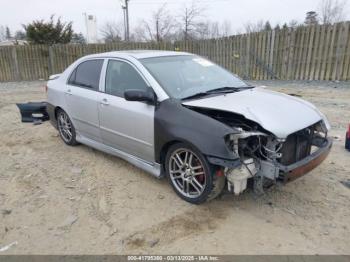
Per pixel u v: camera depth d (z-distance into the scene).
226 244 2.79
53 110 5.48
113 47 16.00
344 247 2.70
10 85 14.39
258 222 3.07
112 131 4.18
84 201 3.57
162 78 3.71
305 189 3.64
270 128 2.91
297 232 2.91
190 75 4.00
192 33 27.14
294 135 3.11
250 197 3.50
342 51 10.12
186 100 3.45
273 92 3.92
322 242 2.77
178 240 2.86
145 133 3.64
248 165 3.00
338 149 4.79
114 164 4.54
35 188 3.91
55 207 3.46
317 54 10.73
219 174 3.11
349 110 6.93
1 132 6.41
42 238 2.95
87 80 4.66
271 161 2.98
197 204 3.37
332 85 9.88
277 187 3.69
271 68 12.08
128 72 3.97
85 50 15.91
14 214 3.35
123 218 3.22
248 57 12.66
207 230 2.98
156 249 2.76
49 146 5.45
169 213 3.27
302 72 11.29
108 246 2.81
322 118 3.48
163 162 3.64
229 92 3.78
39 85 14.16
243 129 3.02
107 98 4.14
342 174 3.98
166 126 3.34
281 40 11.51
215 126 2.99
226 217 3.16
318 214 3.16
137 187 3.84
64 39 20.06
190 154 3.28
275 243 2.77
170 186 3.82
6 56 15.60
